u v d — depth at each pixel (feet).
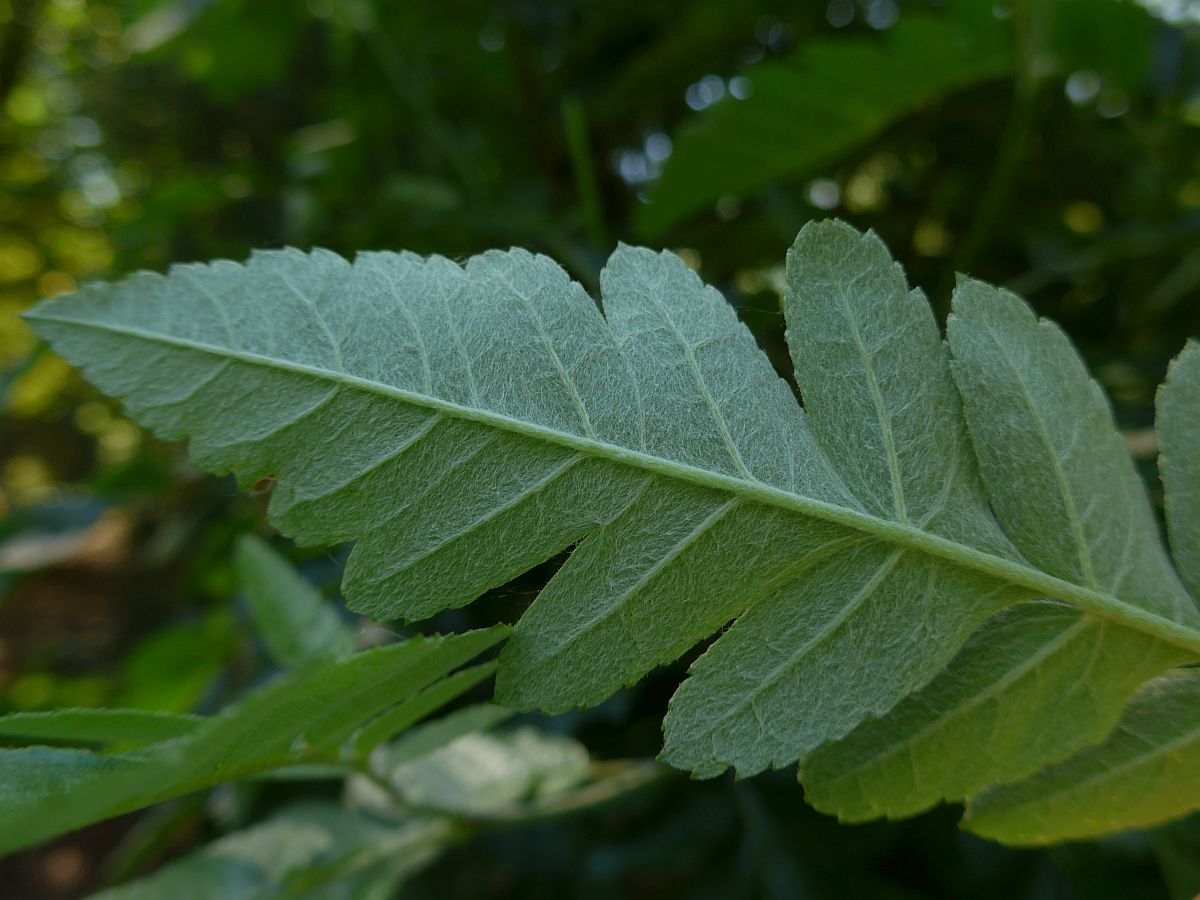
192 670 0.73
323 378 0.26
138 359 0.26
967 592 0.26
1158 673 0.26
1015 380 0.27
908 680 0.26
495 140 0.91
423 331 0.27
